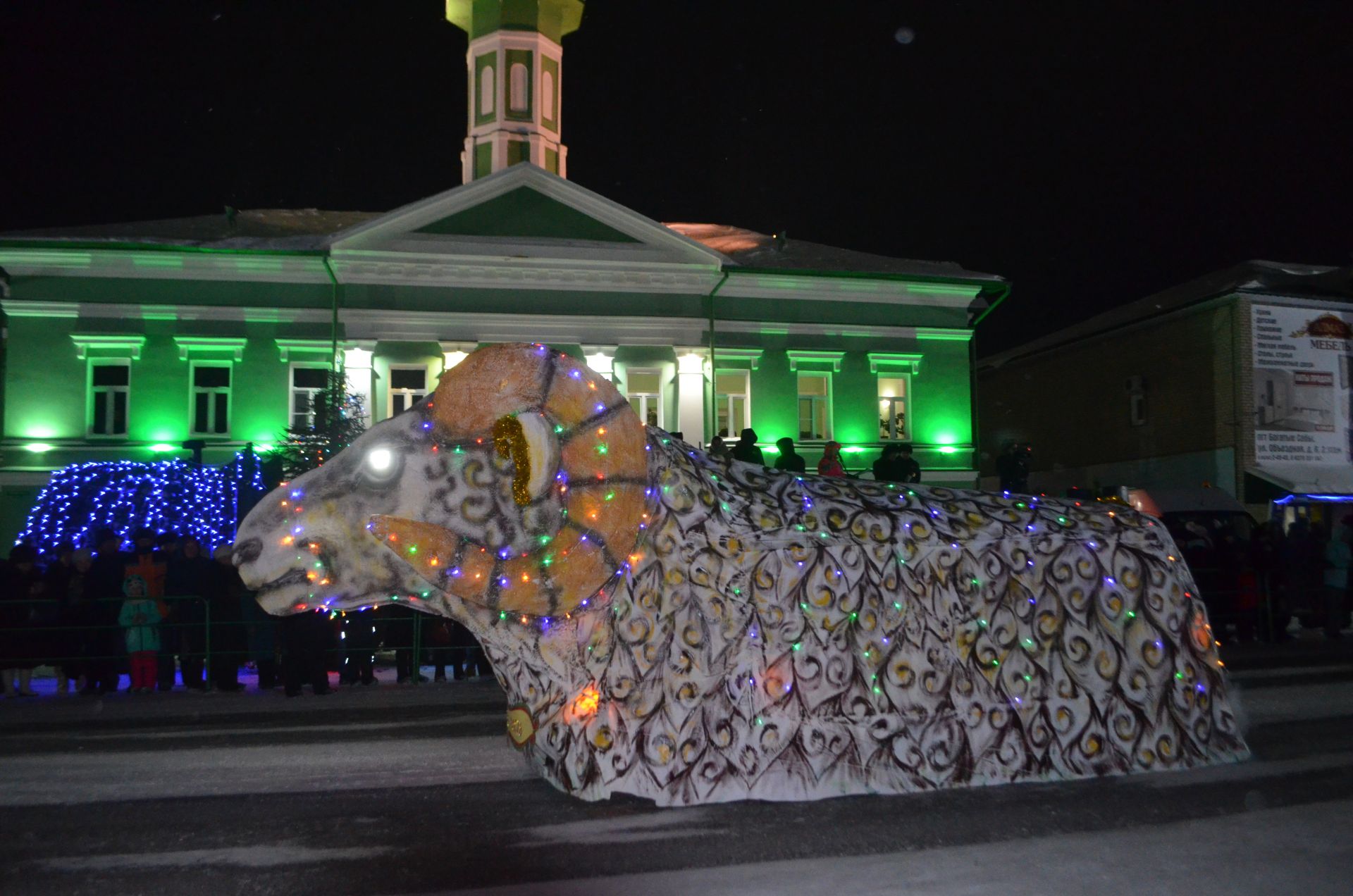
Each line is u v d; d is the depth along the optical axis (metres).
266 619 11.92
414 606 4.84
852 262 27.34
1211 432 28.09
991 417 37.38
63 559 12.74
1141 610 5.41
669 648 4.79
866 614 4.98
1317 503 25.52
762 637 4.86
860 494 5.30
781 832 4.34
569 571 4.69
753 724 4.79
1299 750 5.88
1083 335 32.62
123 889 3.89
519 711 5.03
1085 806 4.70
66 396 23.61
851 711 4.89
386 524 4.64
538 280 24.86
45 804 5.32
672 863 3.99
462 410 4.73
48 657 11.93
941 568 5.12
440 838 4.43
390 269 24.22
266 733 7.76
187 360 23.97
